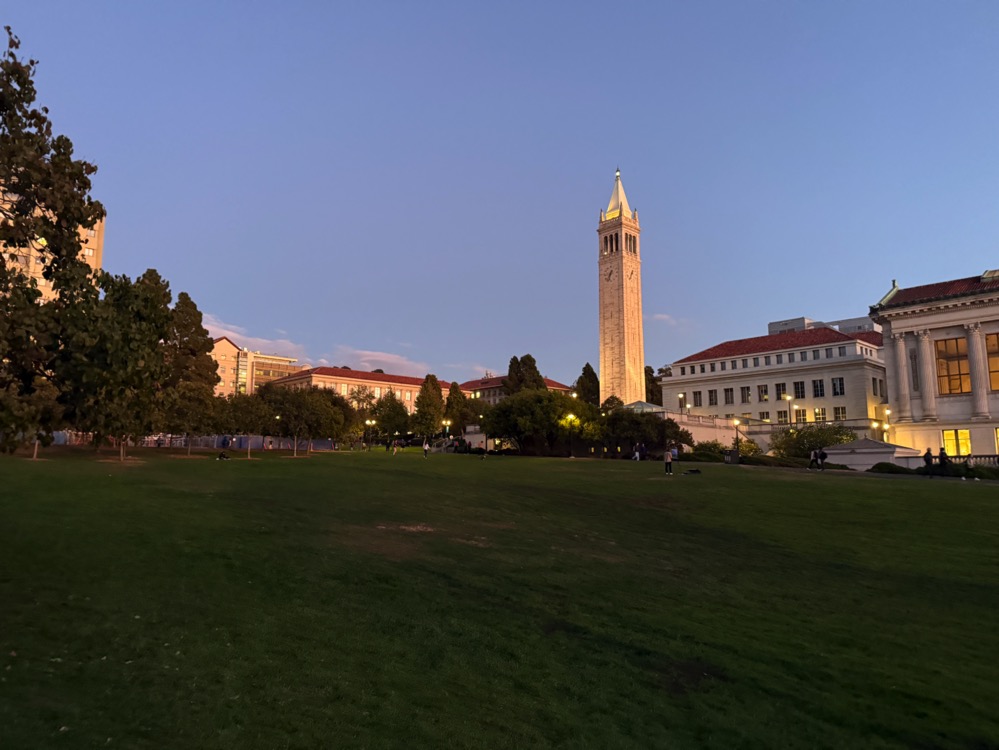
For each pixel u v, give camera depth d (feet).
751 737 31.48
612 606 49.70
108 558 51.55
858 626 47.96
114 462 149.38
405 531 71.67
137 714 27.89
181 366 231.30
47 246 37.52
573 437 265.54
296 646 37.68
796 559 68.39
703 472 148.97
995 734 32.09
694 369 394.52
